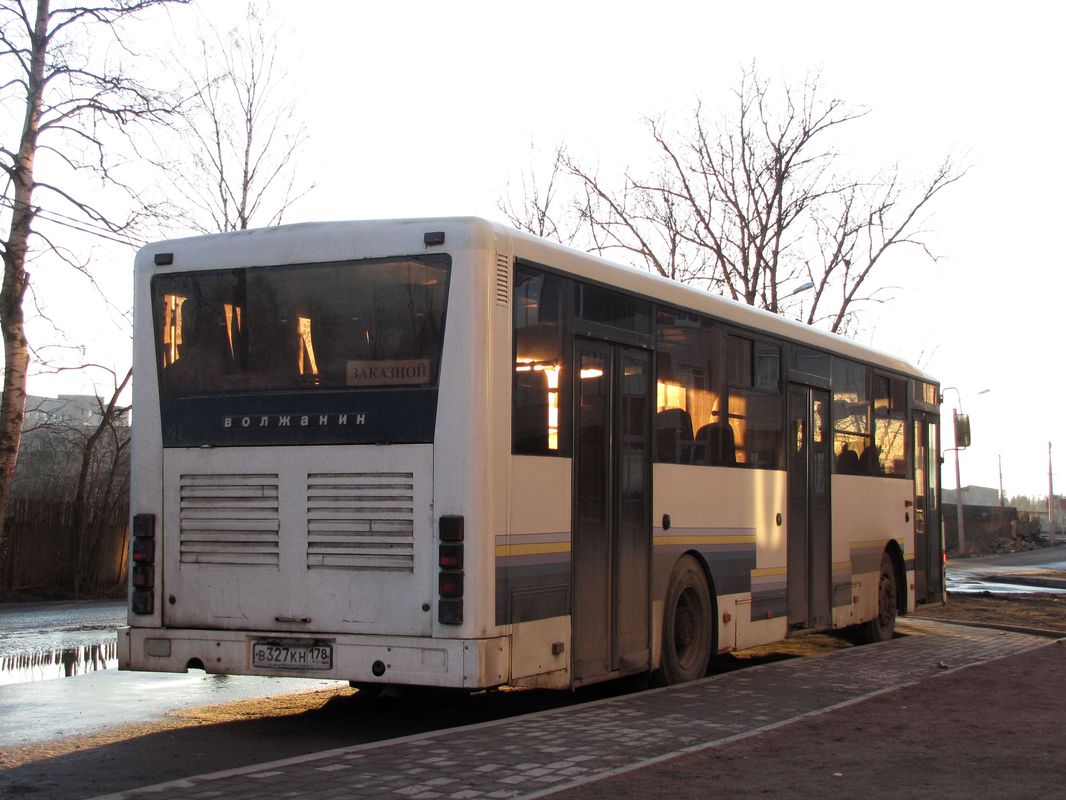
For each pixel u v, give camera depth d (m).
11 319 20.28
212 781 6.83
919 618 20.11
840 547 14.67
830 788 6.86
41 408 27.50
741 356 12.46
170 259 9.46
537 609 8.94
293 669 8.75
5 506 20.33
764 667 12.63
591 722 8.99
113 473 28.19
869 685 11.38
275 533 8.90
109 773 7.68
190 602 9.11
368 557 8.62
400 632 8.48
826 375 14.49
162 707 10.50
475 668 8.28
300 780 6.88
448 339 8.56
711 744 8.10
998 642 16.16
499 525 8.55
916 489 17.61
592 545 9.72
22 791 7.15
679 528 11.10
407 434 8.59
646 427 10.59
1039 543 79.88
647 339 10.64
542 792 6.60
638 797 6.57
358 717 10.06
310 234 9.07
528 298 9.04
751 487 12.52
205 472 9.15
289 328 9.05
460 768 7.25
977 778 7.17
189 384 9.30
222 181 21.56
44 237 20.06
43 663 14.14
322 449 8.82
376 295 8.82
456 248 8.63
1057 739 8.45
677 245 32.47
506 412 8.68
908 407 17.34
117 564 27.94
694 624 11.42
